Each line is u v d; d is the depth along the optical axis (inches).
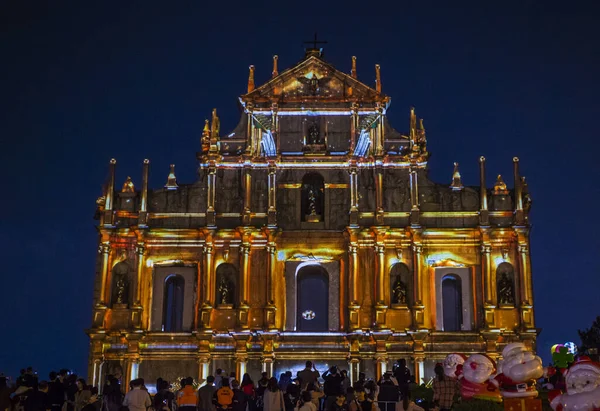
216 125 2711.6
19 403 1622.8
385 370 2508.6
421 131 2706.7
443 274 2610.7
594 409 1120.8
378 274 2576.3
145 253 2625.5
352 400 1622.8
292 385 1834.4
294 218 2650.1
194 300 2608.3
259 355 2541.8
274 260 2605.8
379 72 2768.2
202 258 2620.6
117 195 2669.8
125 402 1523.1
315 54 2792.8
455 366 1485.0
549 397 1250.6
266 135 2704.2
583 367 1154.7
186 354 2556.6
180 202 2667.3
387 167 2667.3
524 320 2527.1
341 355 2544.3
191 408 1679.4
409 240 2605.8
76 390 1726.1
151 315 2598.4
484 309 2541.8
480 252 2596.0
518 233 2578.7
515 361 1263.5
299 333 2556.6
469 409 1323.8
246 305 2554.1
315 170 2679.6
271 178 2635.3
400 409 1486.2
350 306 2554.1
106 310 2566.4
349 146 2699.3
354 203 2623.0
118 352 2544.3
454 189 2655.0
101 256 2603.3
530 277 2559.1
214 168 2664.9
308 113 2726.4
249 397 1830.7
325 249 2630.4
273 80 2738.7
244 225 2605.8
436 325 2571.4
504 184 2652.6
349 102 2723.9
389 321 2554.1
